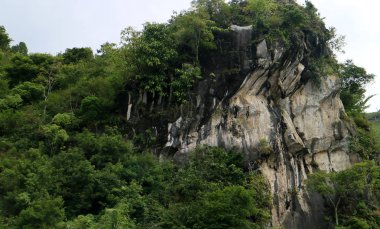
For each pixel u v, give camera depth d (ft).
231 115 128.88
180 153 126.00
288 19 138.72
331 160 134.31
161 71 132.46
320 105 138.72
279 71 134.62
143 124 131.03
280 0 152.87
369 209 121.80
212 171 115.75
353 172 119.65
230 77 132.98
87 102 134.10
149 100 133.49
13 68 159.63
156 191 112.37
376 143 147.02
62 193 102.47
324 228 121.49
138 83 135.03
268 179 120.67
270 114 130.41
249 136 125.49
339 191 121.49
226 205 97.60
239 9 146.20
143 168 116.88
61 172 105.81
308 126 134.82
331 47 158.10
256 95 133.08
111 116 134.00
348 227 114.93
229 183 113.09
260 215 110.32
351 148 138.00
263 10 141.28
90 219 96.84
